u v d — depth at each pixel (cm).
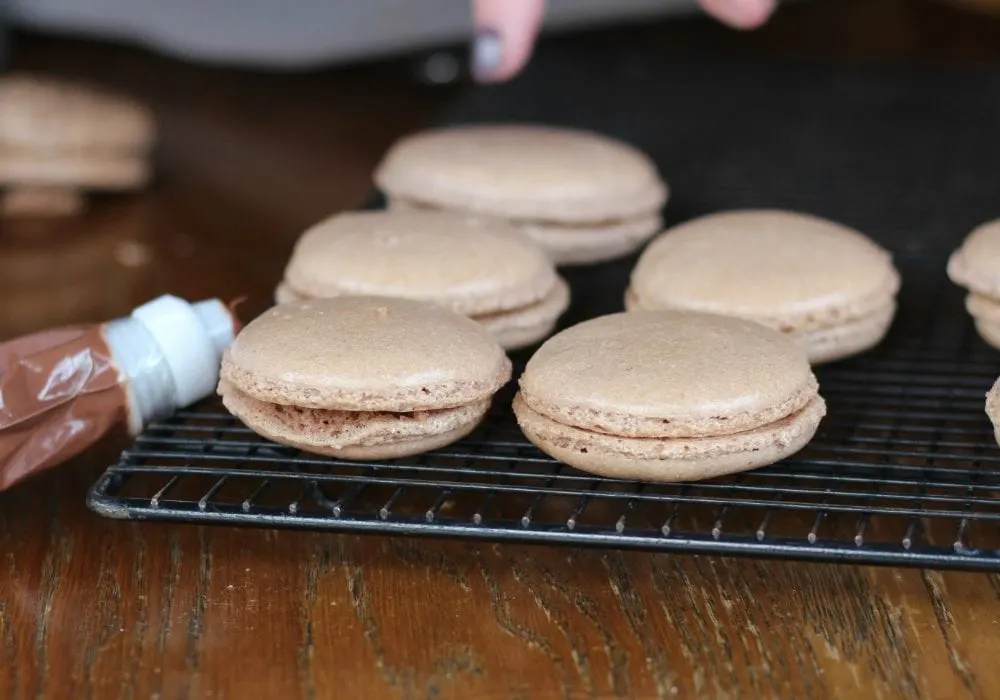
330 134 55
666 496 33
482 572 34
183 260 45
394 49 59
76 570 34
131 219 48
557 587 34
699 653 32
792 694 32
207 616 33
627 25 69
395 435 34
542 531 33
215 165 52
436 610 33
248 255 46
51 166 48
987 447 35
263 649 32
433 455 35
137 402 35
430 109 58
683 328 36
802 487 35
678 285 39
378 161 52
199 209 49
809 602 33
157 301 36
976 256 39
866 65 61
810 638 33
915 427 36
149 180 50
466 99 55
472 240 39
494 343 36
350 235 39
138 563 34
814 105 55
